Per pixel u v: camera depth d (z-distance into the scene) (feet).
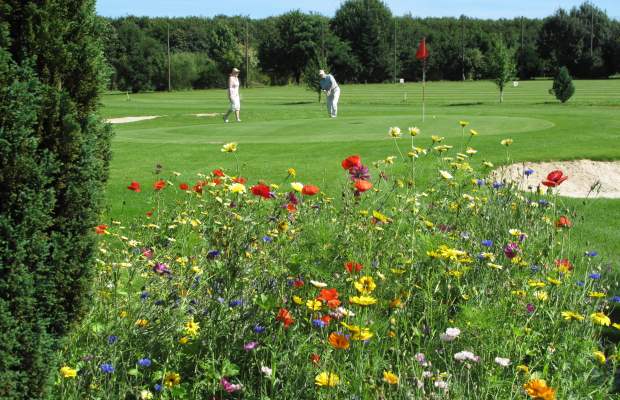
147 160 43.93
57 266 9.29
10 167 8.59
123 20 273.75
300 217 15.97
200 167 40.22
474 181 18.54
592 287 13.88
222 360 10.08
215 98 189.88
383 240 13.35
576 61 269.85
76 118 9.75
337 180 28.45
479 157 41.29
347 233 13.12
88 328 11.40
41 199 8.87
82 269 9.71
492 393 9.55
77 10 9.73
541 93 170.81
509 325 10.61
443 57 287.89
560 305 12.15
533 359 11.09
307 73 158.81
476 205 17.22
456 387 9.18
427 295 11.35
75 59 9.64
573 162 41.63
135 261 13.41
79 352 10.57
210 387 9.61
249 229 12.60
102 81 10.08
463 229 16.10
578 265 16.63
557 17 281.54
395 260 12.56
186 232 17.43
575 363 10.18
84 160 9.57
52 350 9.36
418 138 53.42
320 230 12.40
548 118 78.13
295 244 13.24
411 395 8.80
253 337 10.31
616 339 13.55
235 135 62.90
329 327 10.69
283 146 50.65
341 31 290.15
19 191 8.69
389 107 127.65
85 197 9.62
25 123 8.75
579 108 109.40
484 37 296.71
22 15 9.04
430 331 10.75
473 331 10.38
